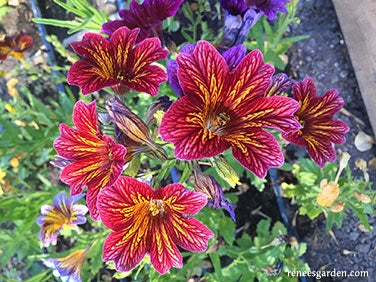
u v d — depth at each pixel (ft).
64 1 0.97
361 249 0.94
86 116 0.49
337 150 0.97
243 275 0.81
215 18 0.98
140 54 0.52
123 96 0.55
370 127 0.96
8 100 1.00
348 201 0.78
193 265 0.78
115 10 0.99
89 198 0.50
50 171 0.98
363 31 0.90
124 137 0.52
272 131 0.75
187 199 0.48
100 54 0.53
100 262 0.78
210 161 0.54
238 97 0.47
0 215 0.77
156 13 0.58
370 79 0.92
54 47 0.99
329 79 0.98
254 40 0.95
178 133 0.44
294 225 0.95
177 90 0.51
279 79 0.55
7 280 0.83
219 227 0.80
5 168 0.88
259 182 0.87
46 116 0.84
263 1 0.62
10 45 0.84
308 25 0.99
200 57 0.44
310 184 0.87
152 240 0.50
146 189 0.48
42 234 0.73
